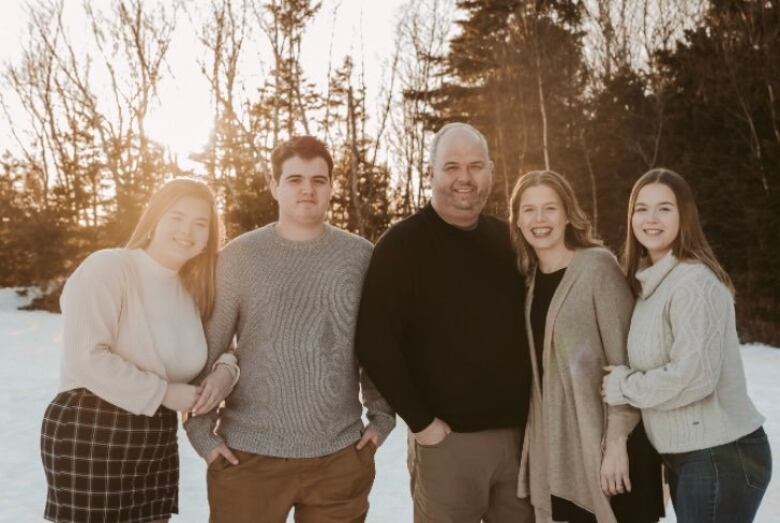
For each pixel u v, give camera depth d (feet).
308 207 8.83
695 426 8.08
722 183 54.03
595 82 68.90
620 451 8.50
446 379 9.42
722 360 8.04
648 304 8.61
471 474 9.53
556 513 8.97
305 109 66.18
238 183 57.06
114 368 7.89
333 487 8.89
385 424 9.52
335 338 8.89
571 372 8.86
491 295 9.53
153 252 8.64
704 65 56.65
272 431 8.59
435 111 80.18
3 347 45.70
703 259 8.43
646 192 8.79
